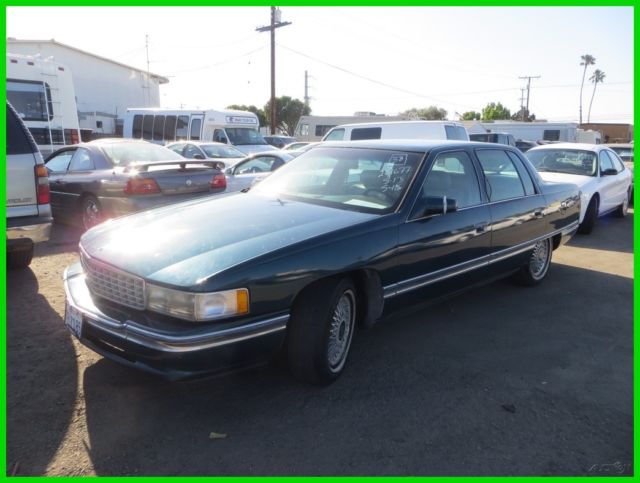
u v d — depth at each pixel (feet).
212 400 11.00
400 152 14.55
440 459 9.34
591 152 32.78
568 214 20.42
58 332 14.08
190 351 9.33
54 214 28.27
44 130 34.99
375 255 11.85
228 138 61.62
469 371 12.69
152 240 11.25
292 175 15.60
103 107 120.88
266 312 10.11
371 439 9.84
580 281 20.83
